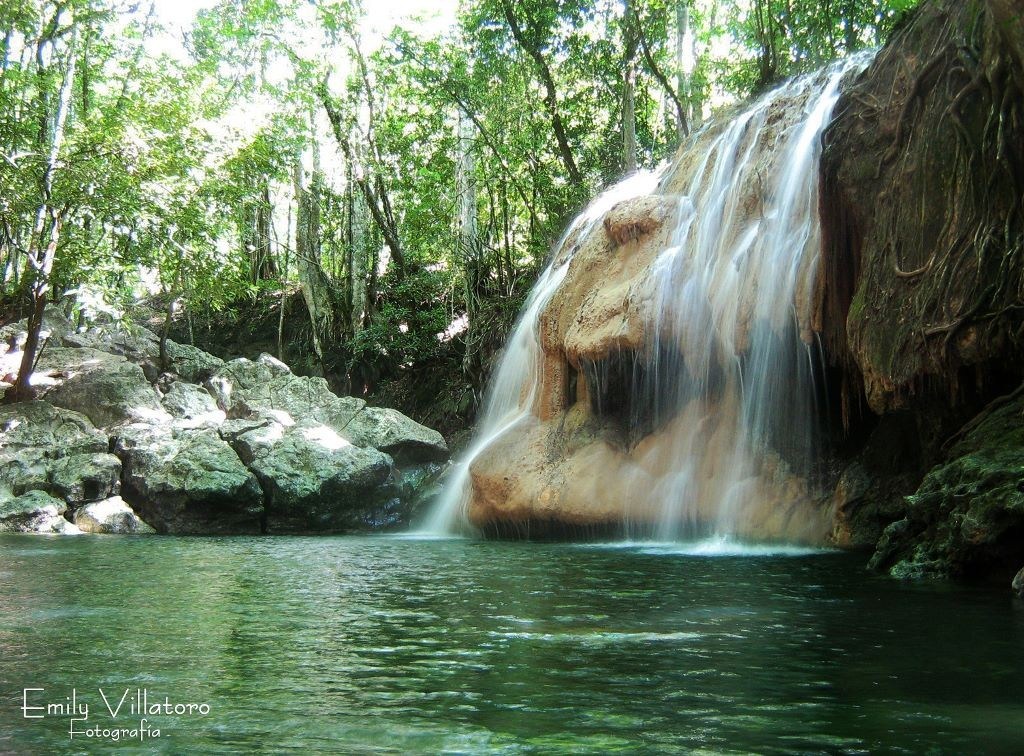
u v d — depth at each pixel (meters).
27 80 23.69
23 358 19.78
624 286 14.94
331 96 28.39
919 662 4.61
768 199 13.20
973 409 9.35
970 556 7.73
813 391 12.02
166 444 18.17
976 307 8.85
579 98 25.92
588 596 7.07
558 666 4.54
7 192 19.62
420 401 27.34
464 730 3.44
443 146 28.61
